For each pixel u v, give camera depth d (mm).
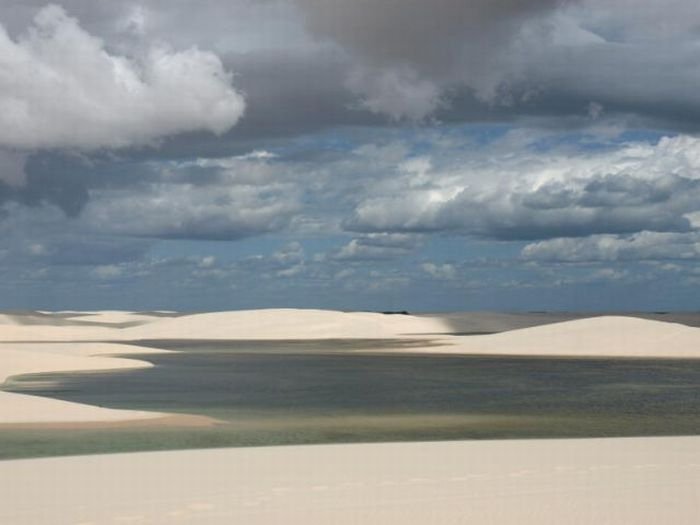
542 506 12391
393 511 12094
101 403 30078
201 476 14680
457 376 43500
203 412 27578
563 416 26938
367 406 29609
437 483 14039
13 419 22953
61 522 11562
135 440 20453
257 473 14922
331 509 12250
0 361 44844
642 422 25609
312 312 121000
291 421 25219
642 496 13055
